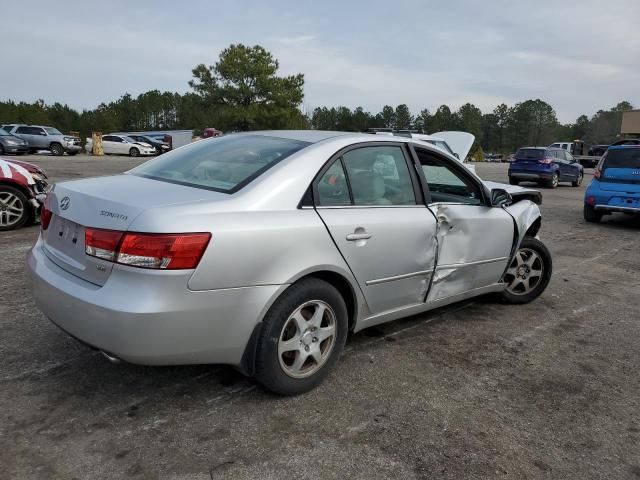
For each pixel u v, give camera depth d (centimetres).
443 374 354
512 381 350
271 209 288
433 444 275
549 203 1453
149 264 251
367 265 332
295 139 348
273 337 289
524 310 496
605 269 688
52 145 3030
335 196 323
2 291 470
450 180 419
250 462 253
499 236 441
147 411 291
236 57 4972
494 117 12012
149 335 252
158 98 9988
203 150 368
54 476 237
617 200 1030
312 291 301
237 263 269
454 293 414
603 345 421
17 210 751
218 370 340
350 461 257
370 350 386
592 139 10225
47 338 375
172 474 242
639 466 269
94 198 280
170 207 264
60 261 294
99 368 335
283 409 299
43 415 282
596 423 305
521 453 272
